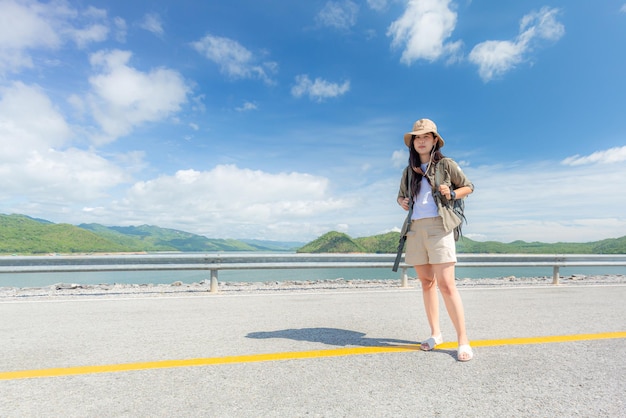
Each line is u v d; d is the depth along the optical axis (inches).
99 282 442.9
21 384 87.5
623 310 187.0
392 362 102.9
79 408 74.2
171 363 102.3
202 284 315.3
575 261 327.6
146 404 76.0
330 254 294.0
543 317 167.8
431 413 71.4
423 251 115.7
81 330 143.1
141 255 260.7
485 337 130.6
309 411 72.4
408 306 201.9
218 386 85.7
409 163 119.7
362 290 277.6
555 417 69.7
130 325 152.3
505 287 297.3
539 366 99.2
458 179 114.0
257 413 71.5
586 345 120.1
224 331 141.3
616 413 71.4
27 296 246.2
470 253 309.7
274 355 109.7
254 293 260.4
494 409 73.1
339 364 101.4
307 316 172.2
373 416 70.1
